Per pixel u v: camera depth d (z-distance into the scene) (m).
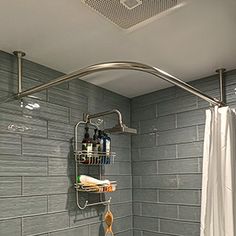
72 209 1.67
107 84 1.97
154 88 2.07
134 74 1.79
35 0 1.06
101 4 1.08
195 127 1.88
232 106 1.73
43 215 1.51
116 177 2.03
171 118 2.01
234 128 1.53
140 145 2.16
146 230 2.04
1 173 1.36
